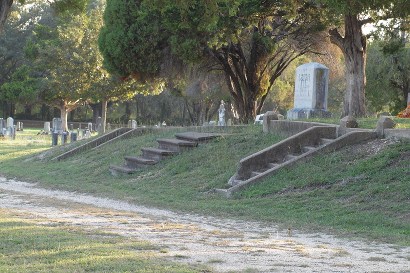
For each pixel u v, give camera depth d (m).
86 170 25.17
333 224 13.55
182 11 19.72
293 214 14.75
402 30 29.28
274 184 17.30
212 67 39.78
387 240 11.77
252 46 38.12
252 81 38.81
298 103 31.33
